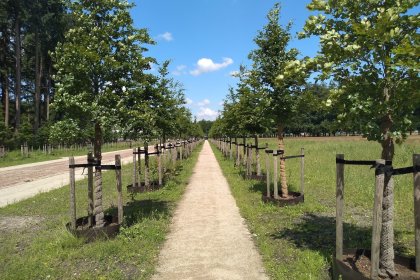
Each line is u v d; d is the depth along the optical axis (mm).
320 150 27469
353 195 10391
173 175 15961
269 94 9383
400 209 8508
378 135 4527
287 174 14961
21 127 39344
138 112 7055
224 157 28188
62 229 7152
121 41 7109
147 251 6137
